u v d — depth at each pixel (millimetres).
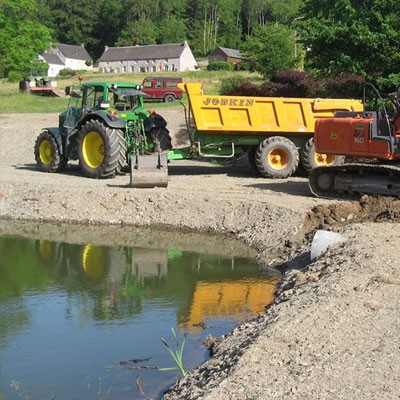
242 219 12656
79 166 16953
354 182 13211
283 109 16453
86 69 108938
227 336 7207
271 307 7711
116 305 8789
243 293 9180
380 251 8812
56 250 11773
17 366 6773
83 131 16750
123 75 68125
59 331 7801
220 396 5230
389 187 12766
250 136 16797
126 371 6625
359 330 6363
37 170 18641
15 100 37438
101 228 13219
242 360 5828
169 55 97438
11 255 11445
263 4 131500
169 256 11289
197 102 16250
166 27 120312
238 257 11133
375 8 19734
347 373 5477
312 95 22391
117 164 16375
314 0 21234
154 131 17156
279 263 10492
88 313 8453
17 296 9219
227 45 127750
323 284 7754
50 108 34844
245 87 23594
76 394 6125
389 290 7410
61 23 121312
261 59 38938
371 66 20172
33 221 13812
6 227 13438
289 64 38406
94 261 11055
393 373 5461
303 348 6004
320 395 5109
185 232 12742
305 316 6680
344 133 13383
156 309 8594
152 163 14703
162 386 6246
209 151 16938
